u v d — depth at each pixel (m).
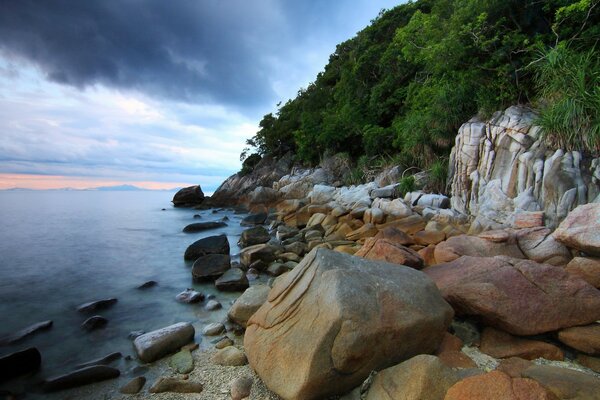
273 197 27.48
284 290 4.48
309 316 3.76
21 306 7.39
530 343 4.22
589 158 8.59
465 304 4.72
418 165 18.33
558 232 6.59
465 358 3.96
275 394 3.70
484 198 10.59
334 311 3.53
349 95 30.53
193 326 6.02
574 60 9.49
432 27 16.09
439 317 3.93
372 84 29.59
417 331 3.72
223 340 5.38
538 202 9.05
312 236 13.11
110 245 14.05
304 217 17.81
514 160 10.28
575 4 10.08
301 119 37.72
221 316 6.63
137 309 7.18
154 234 16.97
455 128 15.21
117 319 6.67
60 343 5.69
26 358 4.78
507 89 12.31
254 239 13.40
